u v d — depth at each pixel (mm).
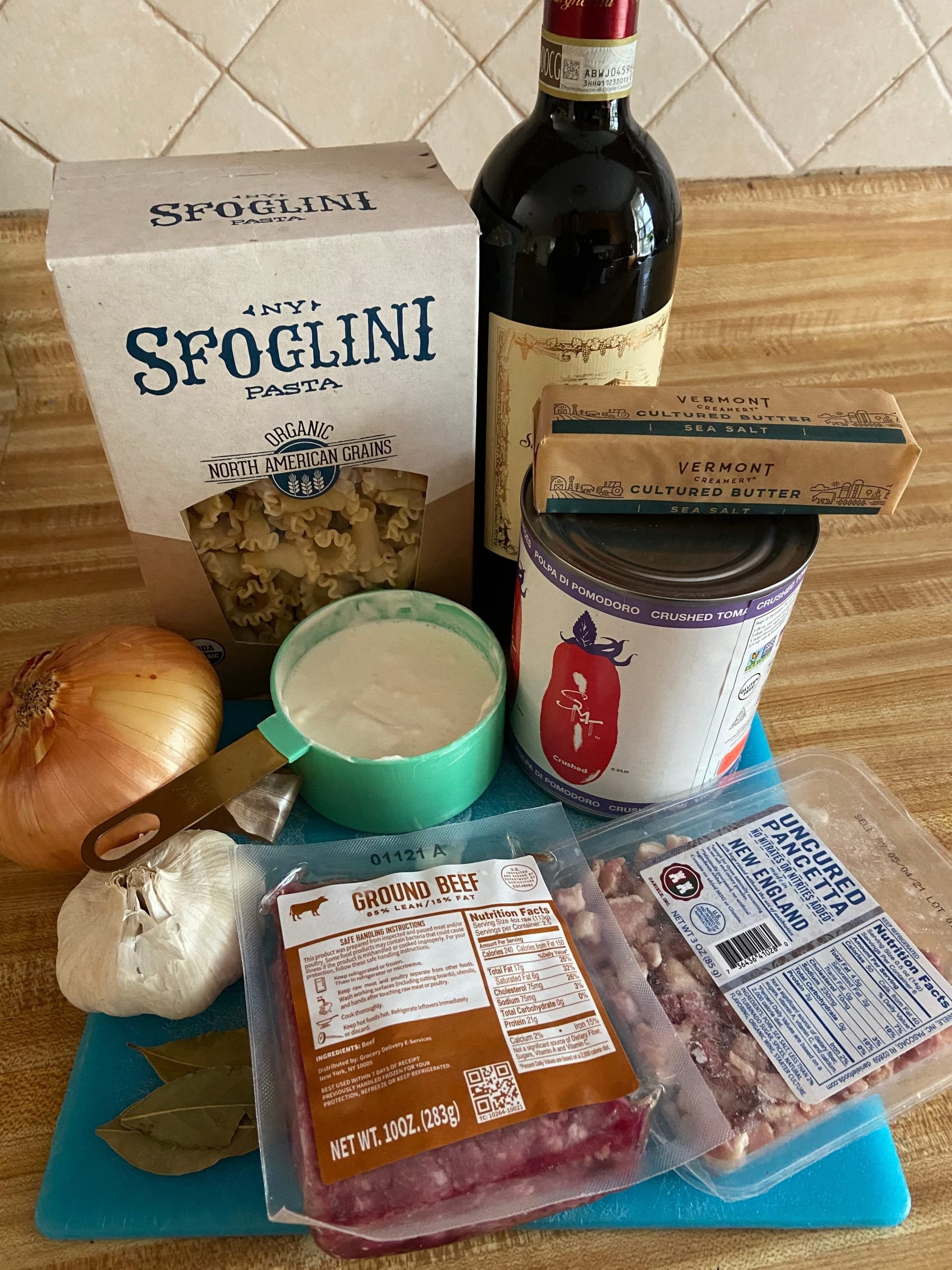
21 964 458
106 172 453
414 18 623
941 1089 399
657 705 438
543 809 490
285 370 435
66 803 440
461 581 568
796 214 761
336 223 407
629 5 405
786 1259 373
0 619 625
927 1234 381
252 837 475
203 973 419
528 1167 354
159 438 446
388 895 425
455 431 483
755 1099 387
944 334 871
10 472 738
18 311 732
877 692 598
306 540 516
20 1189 388
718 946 430
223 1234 372
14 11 583
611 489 407
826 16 648
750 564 413
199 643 554
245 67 629
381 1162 349
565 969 408
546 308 465
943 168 762
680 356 850
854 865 462
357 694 521
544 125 452
